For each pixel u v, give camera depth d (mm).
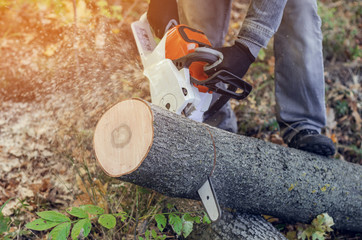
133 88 2705
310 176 1855
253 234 1720
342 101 3146
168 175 1528
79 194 2080
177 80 1629
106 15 3035
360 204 1970
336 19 4004
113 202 1914
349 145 2861
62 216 1434
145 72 1854
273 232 1783
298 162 1866
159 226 1609
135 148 1490
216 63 1565
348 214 1983
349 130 2959
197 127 1631
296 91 2053
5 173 2236
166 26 2010
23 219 1940
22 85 2789
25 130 2510
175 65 1682
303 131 2070
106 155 1566
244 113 2926
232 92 1642
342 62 3631
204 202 1614
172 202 1901
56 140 2443
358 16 4207
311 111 2078
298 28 1949
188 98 1619
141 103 1500
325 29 3791
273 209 1858
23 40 3061
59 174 2248
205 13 2068
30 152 2373
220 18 2109
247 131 2834
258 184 1733
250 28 1607
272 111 2990
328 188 1887
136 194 1858
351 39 3857
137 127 1499
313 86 2016
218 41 2182
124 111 1541
